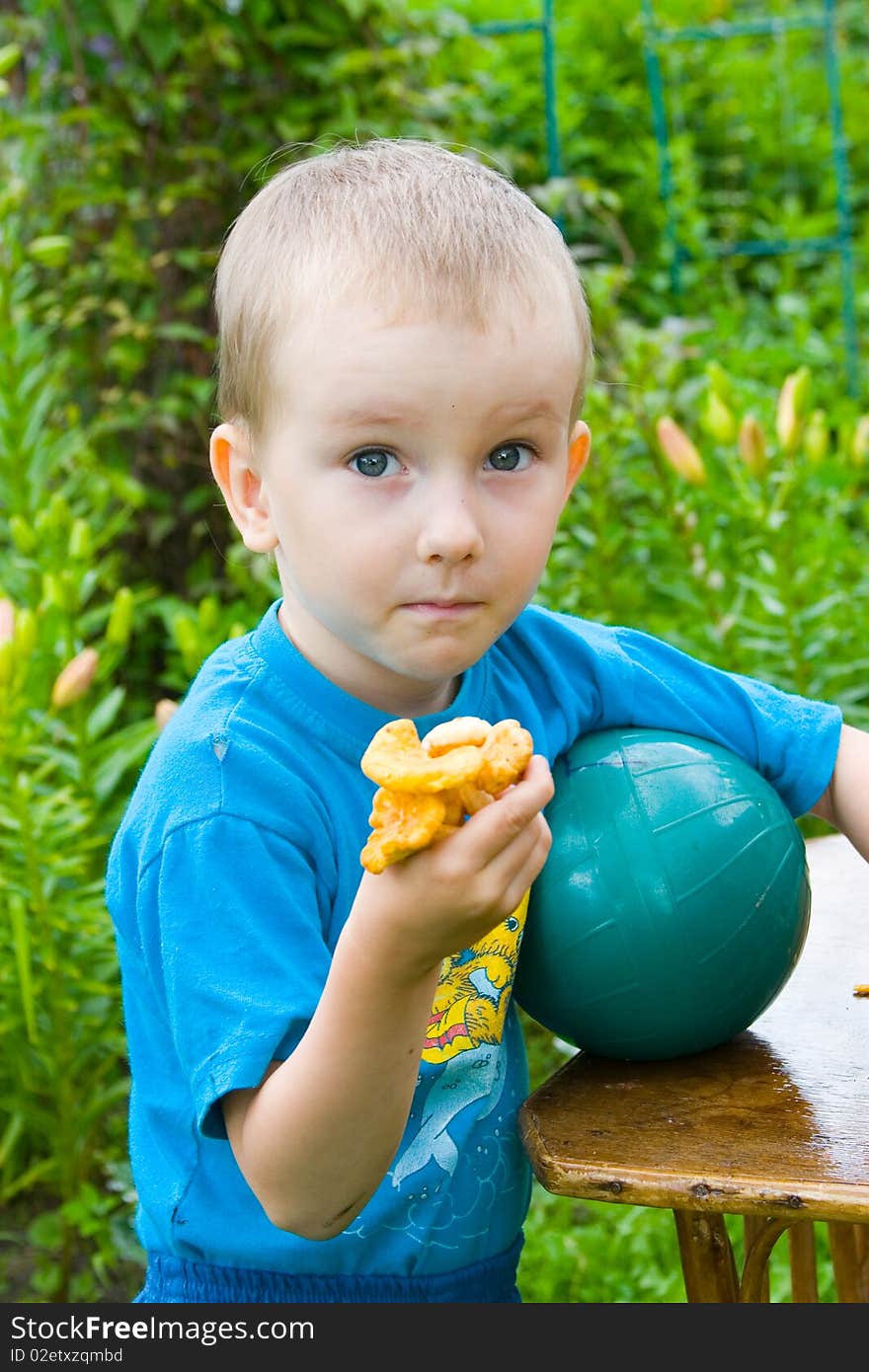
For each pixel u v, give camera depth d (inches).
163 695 139.9
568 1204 97.2
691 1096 52.3
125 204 140.8
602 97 209.2
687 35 209.8
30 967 92.9
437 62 162.4
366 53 141.5
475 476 45.6
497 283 45.3
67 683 88.8
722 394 100.4
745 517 109.4
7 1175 103.4
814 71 244.5
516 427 45.6
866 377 186.5
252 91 143.5
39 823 88.1
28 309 120.0
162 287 142.9
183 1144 52.7
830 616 113.7
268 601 125.0
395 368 44.1
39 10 136.3
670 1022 52.9
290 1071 43.6
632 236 197.2
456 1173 53.4
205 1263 53.3
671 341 136.2
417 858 38.6
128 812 52.7
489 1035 53.8
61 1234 97.3
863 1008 58.7
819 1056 55.0
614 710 58.9
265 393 47.6
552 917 52.9
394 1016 41.7
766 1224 52.2
